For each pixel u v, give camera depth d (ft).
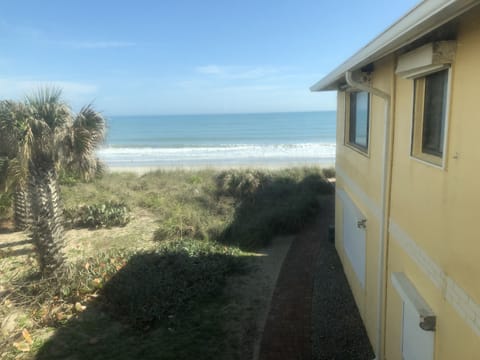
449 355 9.19
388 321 15.08
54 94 22.99
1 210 39.17
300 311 21.31
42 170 23.41
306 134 200.64
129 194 49.34
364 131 20.40
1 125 21.89
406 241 12.58
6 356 16.90
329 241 32.99
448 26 8.77
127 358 16.96
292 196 45.06
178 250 28.99
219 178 55.42
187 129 253.85
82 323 19.98
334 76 17.87
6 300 20.10
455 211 8.71
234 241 32.86
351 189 23.36
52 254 23.73
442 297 9.57
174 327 19.58
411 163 12.01
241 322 20.15
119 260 26.91
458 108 8.49
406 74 11.73
